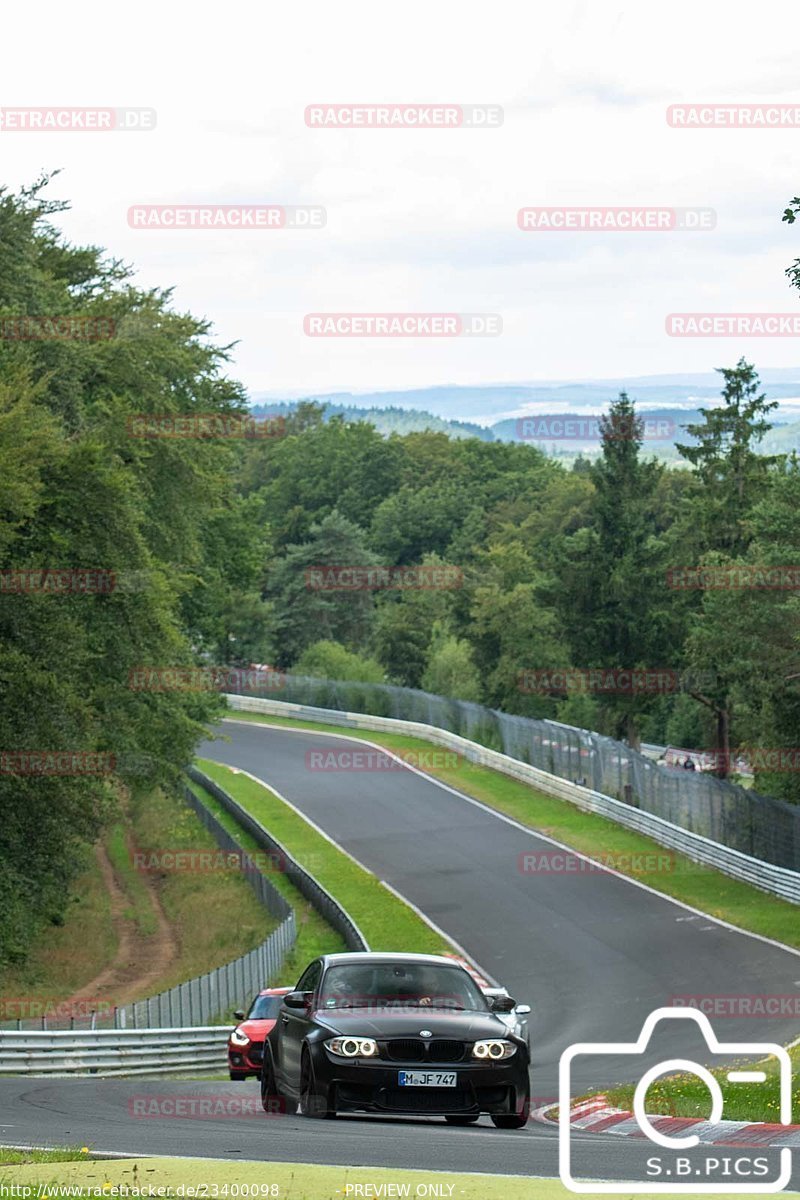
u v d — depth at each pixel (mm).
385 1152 10609
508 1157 10469
